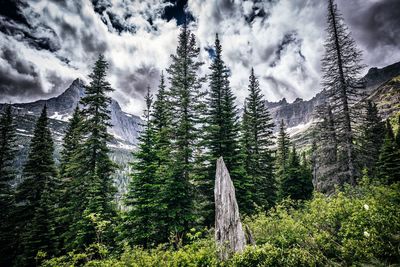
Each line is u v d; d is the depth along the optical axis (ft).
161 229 52.19
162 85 79.00
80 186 62.28
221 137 61.67
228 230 29.43
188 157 58.08
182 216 50.01
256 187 67.51
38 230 56.24
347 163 57.06
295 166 99.50
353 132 56.59
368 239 21.54
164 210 50.52
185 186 53.83
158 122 69.21
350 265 22.07
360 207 28.48
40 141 74.33
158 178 54.29
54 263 26.73
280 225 34.19
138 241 49.52
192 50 66.74
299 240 28.71
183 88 62.18
